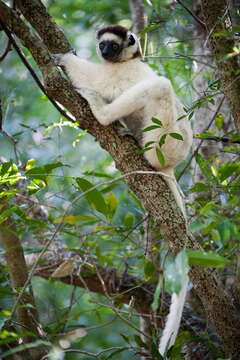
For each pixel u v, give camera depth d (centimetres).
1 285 745
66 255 927
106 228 830
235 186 665
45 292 1062
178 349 596
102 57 877
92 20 1423
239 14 732
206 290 623
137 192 676
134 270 927
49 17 774
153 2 1145
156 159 770
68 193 970
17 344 598
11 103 1141
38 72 1133
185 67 1078
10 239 712
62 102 712
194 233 870
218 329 634
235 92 667
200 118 1037
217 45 673
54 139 1073
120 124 725
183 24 1127
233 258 763
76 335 621
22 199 895
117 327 886
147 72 871
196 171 1003
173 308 633
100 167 1199
